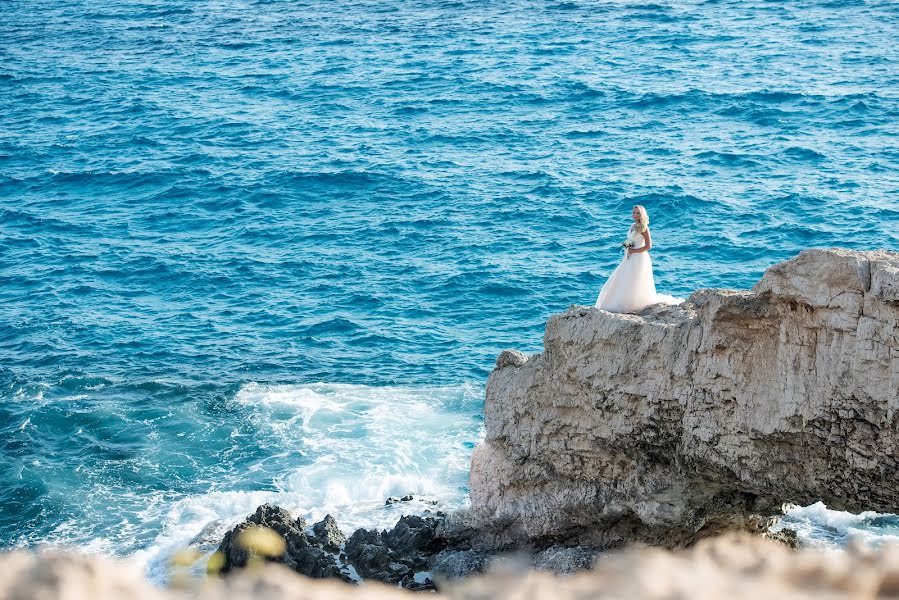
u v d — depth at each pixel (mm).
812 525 30156
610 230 55781
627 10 118938
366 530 29609
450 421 38281
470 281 50625
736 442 21250
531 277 50688
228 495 33906
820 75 83625
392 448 36438
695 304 23891
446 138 73938
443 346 44531
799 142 67562
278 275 52781
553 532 26922
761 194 58750
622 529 26188
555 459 26312
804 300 19391
